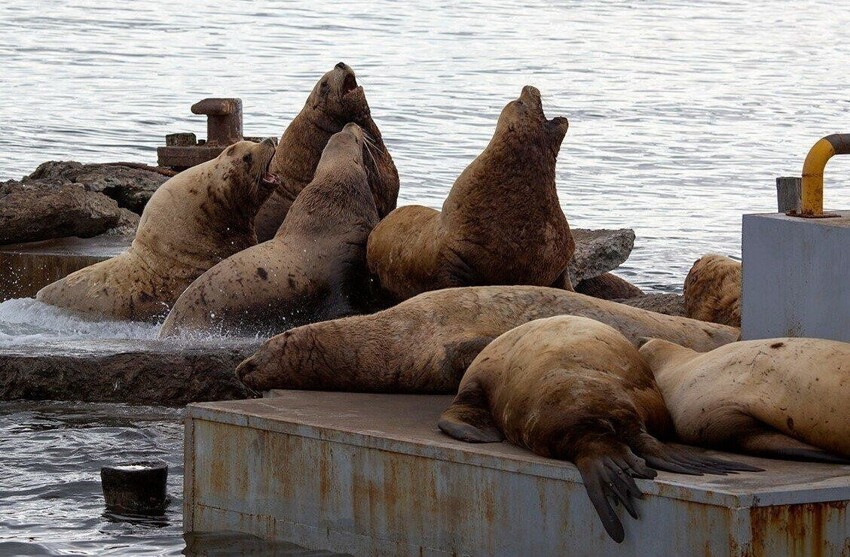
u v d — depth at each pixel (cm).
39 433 2028
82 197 3438
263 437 1536
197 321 2520
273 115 6850
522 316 1855
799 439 1310
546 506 1284
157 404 2198
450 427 1427
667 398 1436
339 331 1819
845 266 1423
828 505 1180
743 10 16375
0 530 1609
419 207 2453
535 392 1357
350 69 2956
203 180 2805
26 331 2638
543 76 9025
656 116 7519
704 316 2203
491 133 6475
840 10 16862
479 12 14375
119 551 1523
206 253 2814
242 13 13012
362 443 1438
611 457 1246
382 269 2438
